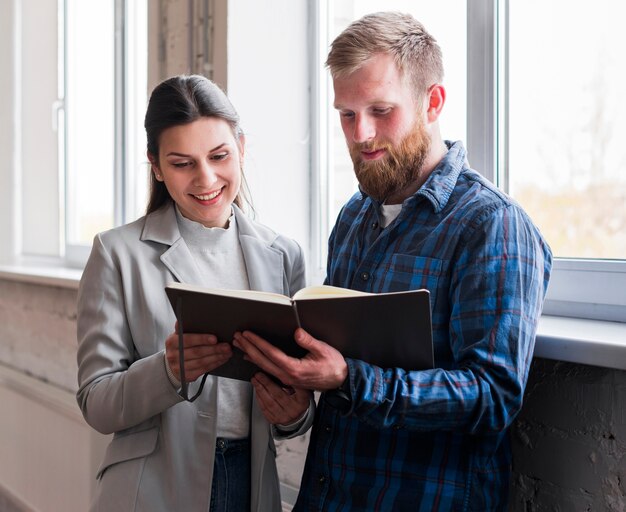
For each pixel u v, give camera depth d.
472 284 1.13
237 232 1.49
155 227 1.41
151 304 1.36
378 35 1.20
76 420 2.41
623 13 1.44
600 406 1.24
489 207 1.17
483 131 1.69
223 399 1.40
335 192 2.16
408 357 1.11
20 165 3.32
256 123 2.10
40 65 3.26
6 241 3.31
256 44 2.10
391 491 1.21
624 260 1.46
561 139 1.56
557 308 1.56
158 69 2.32
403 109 1.21
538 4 1.59
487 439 1.20
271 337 1.12
